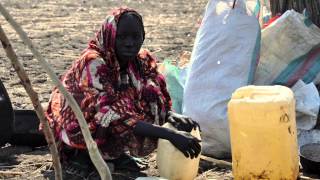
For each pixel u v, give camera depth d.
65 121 4.73
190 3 15.15
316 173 4.86
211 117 5.12
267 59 5.59
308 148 5.02
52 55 9.48
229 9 5.42
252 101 4.31
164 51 9.64
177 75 5.80
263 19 6.27
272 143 4.32
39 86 7.67
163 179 4.36
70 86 4.75
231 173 4.94
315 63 5.56
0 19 12.83
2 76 8.12
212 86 5.21
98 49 4.67
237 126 4.39
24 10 14.24
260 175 4.38
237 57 5.27
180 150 4.41
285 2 6.04
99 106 4.53
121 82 4.73
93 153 3.38
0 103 5.21
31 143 5.60
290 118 4.36
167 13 13.67
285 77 5.54
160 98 4.83
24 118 5.60
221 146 5.19
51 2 15.57
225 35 5.32
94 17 13.26
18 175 4.97
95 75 4.56
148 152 4.73
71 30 11.68
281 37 5.54
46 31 11.57
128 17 4.56
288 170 4.39
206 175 4.91
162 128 4.46
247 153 4.38
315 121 5.23
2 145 5.41
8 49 3.16
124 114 4.52
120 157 5.02
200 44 5.41
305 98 5.30
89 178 4.78
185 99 5.33
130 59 4.65
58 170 3.48
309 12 5.91
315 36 5.52
